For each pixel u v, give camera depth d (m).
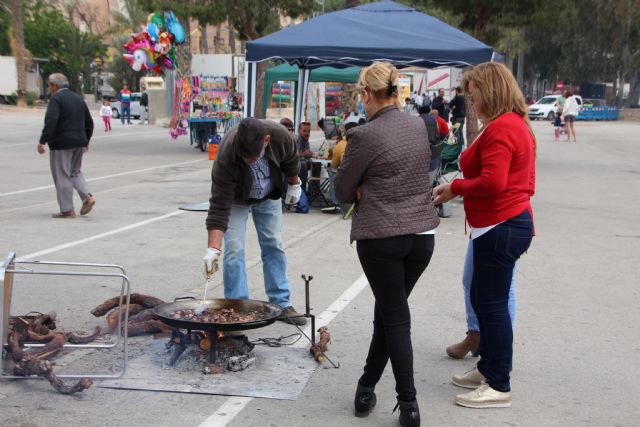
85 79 61.34
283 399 4.13
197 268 7.17
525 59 68.88
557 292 6.61
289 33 11.13
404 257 3.72
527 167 3.87
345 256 7.93
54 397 4.09
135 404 4.02
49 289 6.33
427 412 4.04
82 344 4.86
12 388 4.20
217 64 34.81
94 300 6.02
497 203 3.85
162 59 25.86
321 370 4.61
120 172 15.77
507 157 3.74
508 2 17.70
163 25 25.30
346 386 4.37
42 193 12.24
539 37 63.50
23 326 4.71
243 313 4.66
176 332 4.64
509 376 4.21
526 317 5.84
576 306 6.17
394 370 3.75
